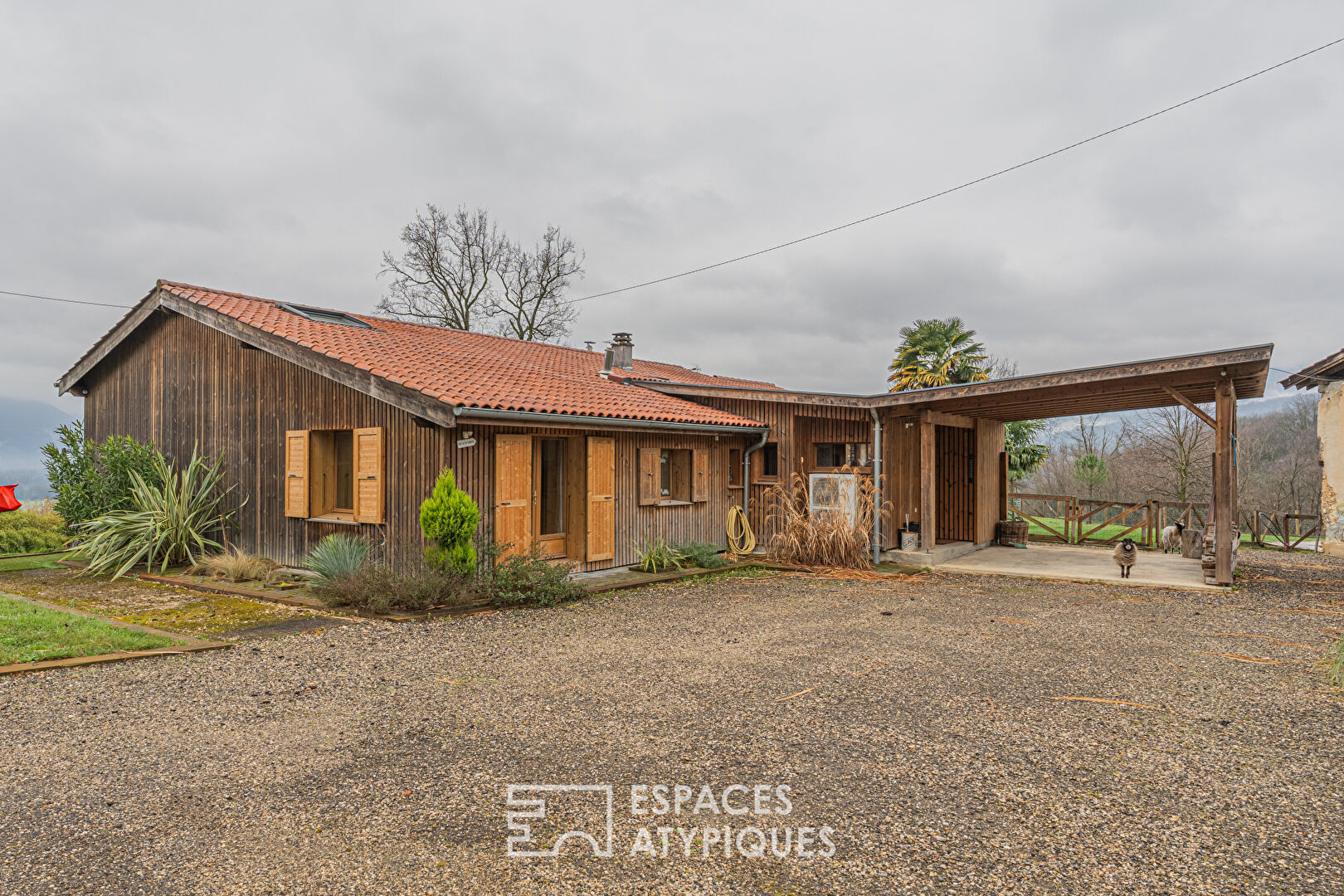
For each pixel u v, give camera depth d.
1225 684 5.37
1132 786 3.60
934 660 6.01
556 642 6.62
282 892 2.64
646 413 10.81
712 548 11.94
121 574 10.11
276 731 4.33
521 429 9.55
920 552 12.28
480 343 14.52
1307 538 17.03
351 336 11.18
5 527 12.48
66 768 3.75
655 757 3.93
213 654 6.12
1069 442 30.59
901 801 3.42
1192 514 13.49
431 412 8.27
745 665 5.87
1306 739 4.24
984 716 4.63
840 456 13.63
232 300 11.91
